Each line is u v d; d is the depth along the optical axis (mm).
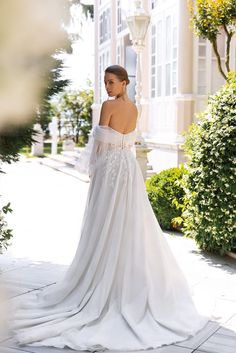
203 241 5793
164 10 12180
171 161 11391
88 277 3518
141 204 3654
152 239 3682
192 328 3342
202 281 4719
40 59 844
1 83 799
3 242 3576
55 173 16359
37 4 786
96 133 3674
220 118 5480
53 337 3135
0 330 800
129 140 3746
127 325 3281
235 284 4633
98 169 3668
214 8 8016
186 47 10992
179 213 7105
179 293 3783
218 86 11250
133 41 9125
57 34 834
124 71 3736
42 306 3584
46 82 993
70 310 3445
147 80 13602
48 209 9266
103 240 3520
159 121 12695
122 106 3691
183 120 11125
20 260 5395
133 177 3684
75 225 7699
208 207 5488
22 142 2979
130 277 3480
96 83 19312
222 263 5441
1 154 2869
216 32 8555
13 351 2932
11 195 11125
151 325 3311
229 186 5191
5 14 766
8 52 794
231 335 3328
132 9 9156
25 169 17594
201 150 5562
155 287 3568
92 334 3148
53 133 22203
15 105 825
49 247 6133
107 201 3586
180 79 11109
